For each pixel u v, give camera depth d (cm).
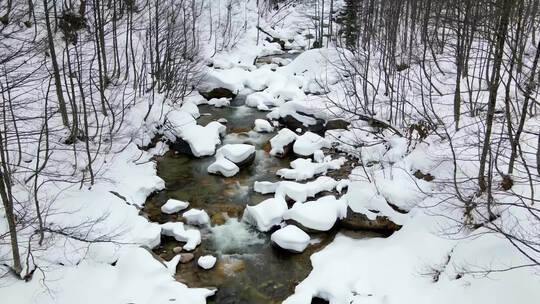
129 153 1334
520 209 850
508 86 834
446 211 958
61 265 862
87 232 934
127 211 1059
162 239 1050
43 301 787
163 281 878
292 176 1282
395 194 1039
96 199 1059
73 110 1141
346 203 1094
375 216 1037
